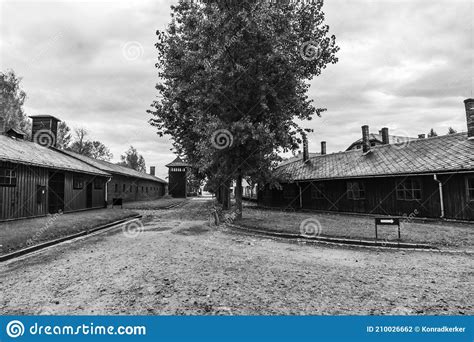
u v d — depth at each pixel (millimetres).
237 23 11961
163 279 5305
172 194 58750
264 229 11133
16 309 4043
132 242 9227
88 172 19438
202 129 13914
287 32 12758
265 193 27391
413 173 14188
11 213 12625
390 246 8242
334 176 18781
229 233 11227
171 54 16219
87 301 4293
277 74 13000
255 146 13062
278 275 5547
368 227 11367
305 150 25109
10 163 12594
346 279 5285
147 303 4203
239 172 14148
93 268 6086
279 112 13984
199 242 9234
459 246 7918
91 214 16422
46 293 4625
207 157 13016
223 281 5180
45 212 15156
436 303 4176
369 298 4367
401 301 4250
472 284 4973
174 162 60781
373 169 16891
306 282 5109
